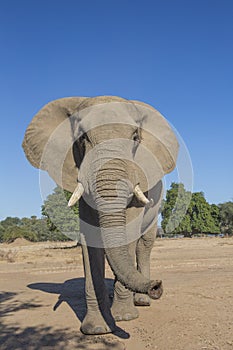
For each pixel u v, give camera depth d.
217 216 65.56
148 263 8.48
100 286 6.04
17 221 92.88
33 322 6.66
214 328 5.85
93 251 6.05
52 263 18.64
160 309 7.25
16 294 9.52
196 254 21.30
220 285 9.60
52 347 5.28
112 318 6.06
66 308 7.72
